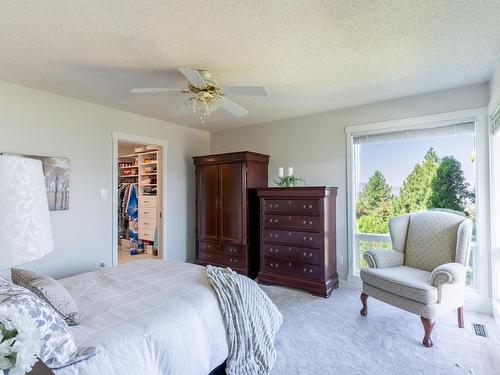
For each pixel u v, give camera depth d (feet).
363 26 6.15
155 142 13.83
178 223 14.96
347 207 12.05
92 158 11.36
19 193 2.50
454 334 7.89
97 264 11.46
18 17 5.72
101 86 9.53
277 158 14.14
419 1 5.33
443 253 8.94
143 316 4.86
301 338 7.75
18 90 9.41
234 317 5.91
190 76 7.00
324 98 10.88
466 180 9.96
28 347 2.20
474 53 7.39
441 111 10.14
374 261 9.27
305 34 6.46
